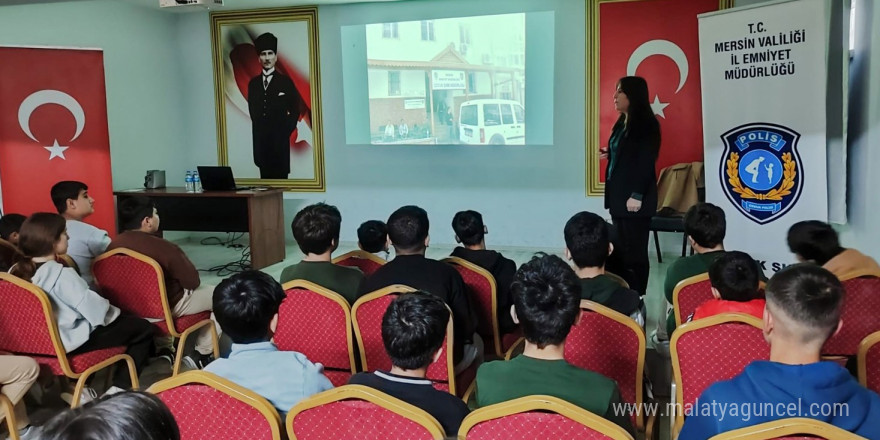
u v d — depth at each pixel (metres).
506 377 1.52
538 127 6.56
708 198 4.15
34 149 5.11
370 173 7.18
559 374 1.50
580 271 2.50
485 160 6.78
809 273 1.38
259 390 1.74
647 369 2.61
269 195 6.12
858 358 1.80
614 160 4.23
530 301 1.52
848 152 4.24
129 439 0.76
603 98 6.25
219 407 1.55
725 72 3.95
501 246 6.87
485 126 6.71
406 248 2.62
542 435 1.30
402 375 1.57
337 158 7.25
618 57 6.14
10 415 2.42
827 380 1.30
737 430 1.18
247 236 7.55
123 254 2.96
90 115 5.40
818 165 3.66
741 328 1.87
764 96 3.80
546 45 6.39
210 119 7.65
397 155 7.05
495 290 2.79
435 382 2.34
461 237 3.03
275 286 1.87
